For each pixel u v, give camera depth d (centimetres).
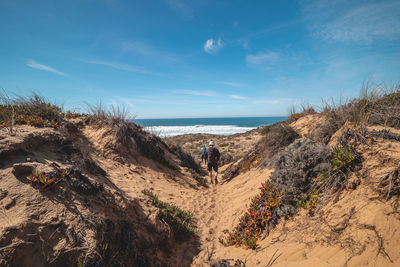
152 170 673
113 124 689
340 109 495
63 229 218
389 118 344
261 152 727
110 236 258
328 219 246
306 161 345
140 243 291
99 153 573
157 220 346
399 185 212
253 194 490
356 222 217
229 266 279
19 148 296
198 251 344
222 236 384
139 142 734
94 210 264
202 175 949
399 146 257
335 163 288
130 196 380
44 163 300
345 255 198
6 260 169
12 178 243
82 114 761
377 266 175
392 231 189
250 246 304
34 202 226
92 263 209
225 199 567
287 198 325
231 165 1008
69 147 406
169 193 559
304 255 227
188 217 425
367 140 296
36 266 182
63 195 254
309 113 846
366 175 250
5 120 399
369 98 399
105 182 379
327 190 284
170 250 333
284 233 287
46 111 566
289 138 630
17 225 193
